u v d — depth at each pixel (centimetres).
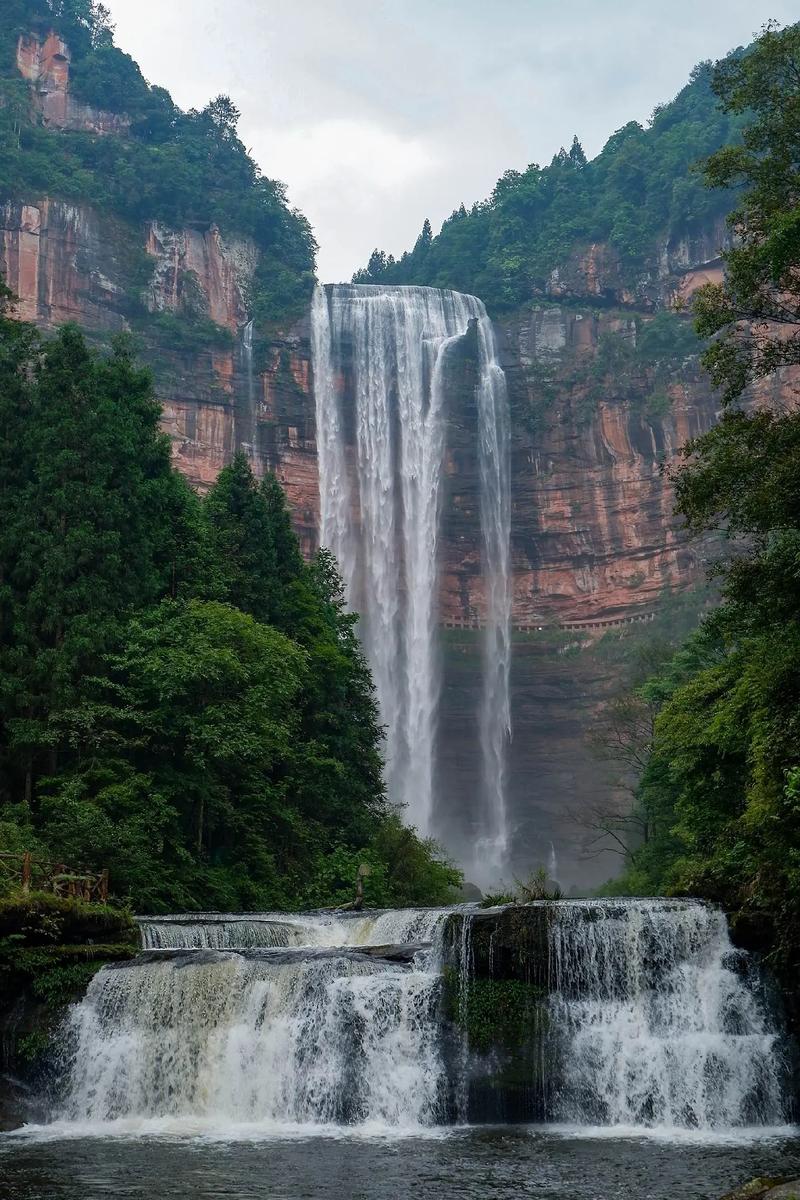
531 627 12238
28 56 13688
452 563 12281
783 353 3111
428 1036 2466
